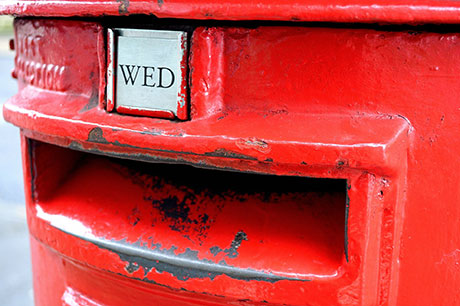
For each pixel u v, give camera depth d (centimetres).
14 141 593
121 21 88
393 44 78
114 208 101
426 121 79
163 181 102
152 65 85
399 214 82
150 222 96
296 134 78
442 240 83
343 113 81
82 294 109
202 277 88
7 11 104
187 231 93
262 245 88
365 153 74
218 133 81
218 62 84
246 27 82
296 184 96
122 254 94
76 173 113
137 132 85
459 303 84
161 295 96
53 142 99
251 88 84
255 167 81
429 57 77
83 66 96
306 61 81
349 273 80
